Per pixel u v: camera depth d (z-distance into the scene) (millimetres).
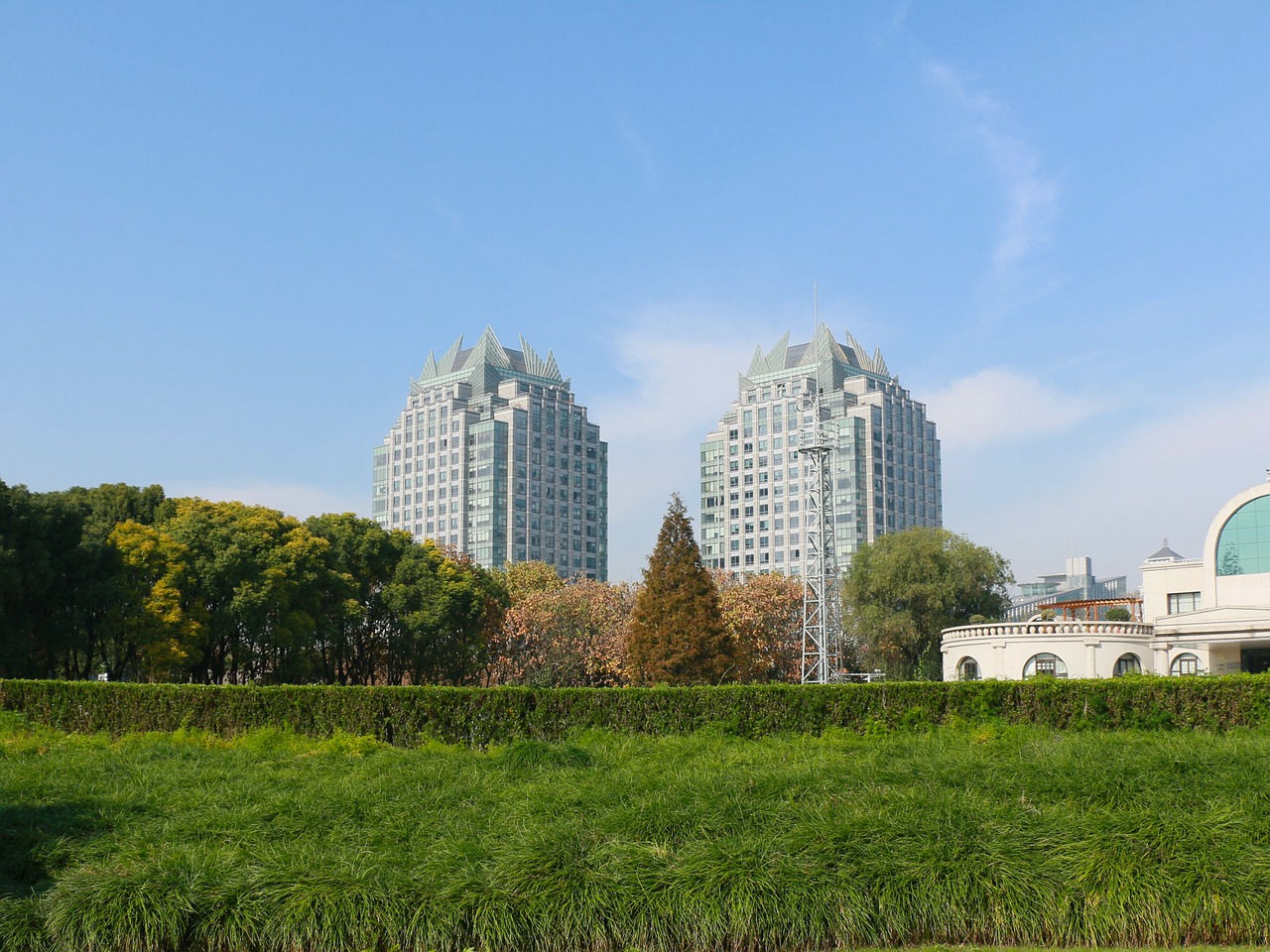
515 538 191125
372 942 12711
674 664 59594
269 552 60719
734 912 13031
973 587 83438
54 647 52312
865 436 182625
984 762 18812
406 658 73250
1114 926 13172
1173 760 17766
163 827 15562
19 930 12586
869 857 13695
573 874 13281
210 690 31766
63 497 61219
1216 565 54750
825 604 61000
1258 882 13242
